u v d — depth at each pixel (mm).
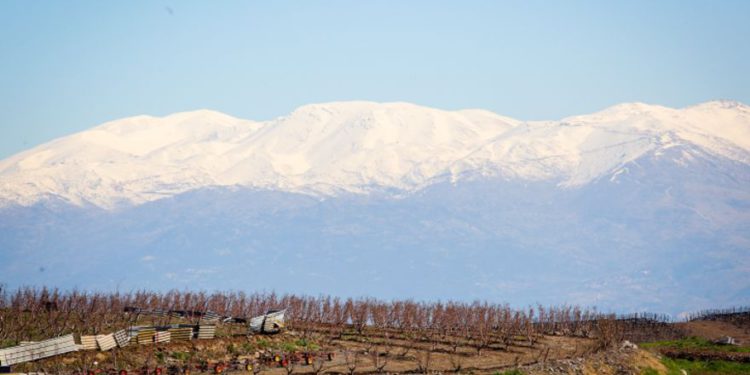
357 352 127188
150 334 108125
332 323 152875
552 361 124188
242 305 159000
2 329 106750
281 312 135625
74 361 96125
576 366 120875
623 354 132375
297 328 145500
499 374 112625
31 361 93438
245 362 109750
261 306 160500
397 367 116062
